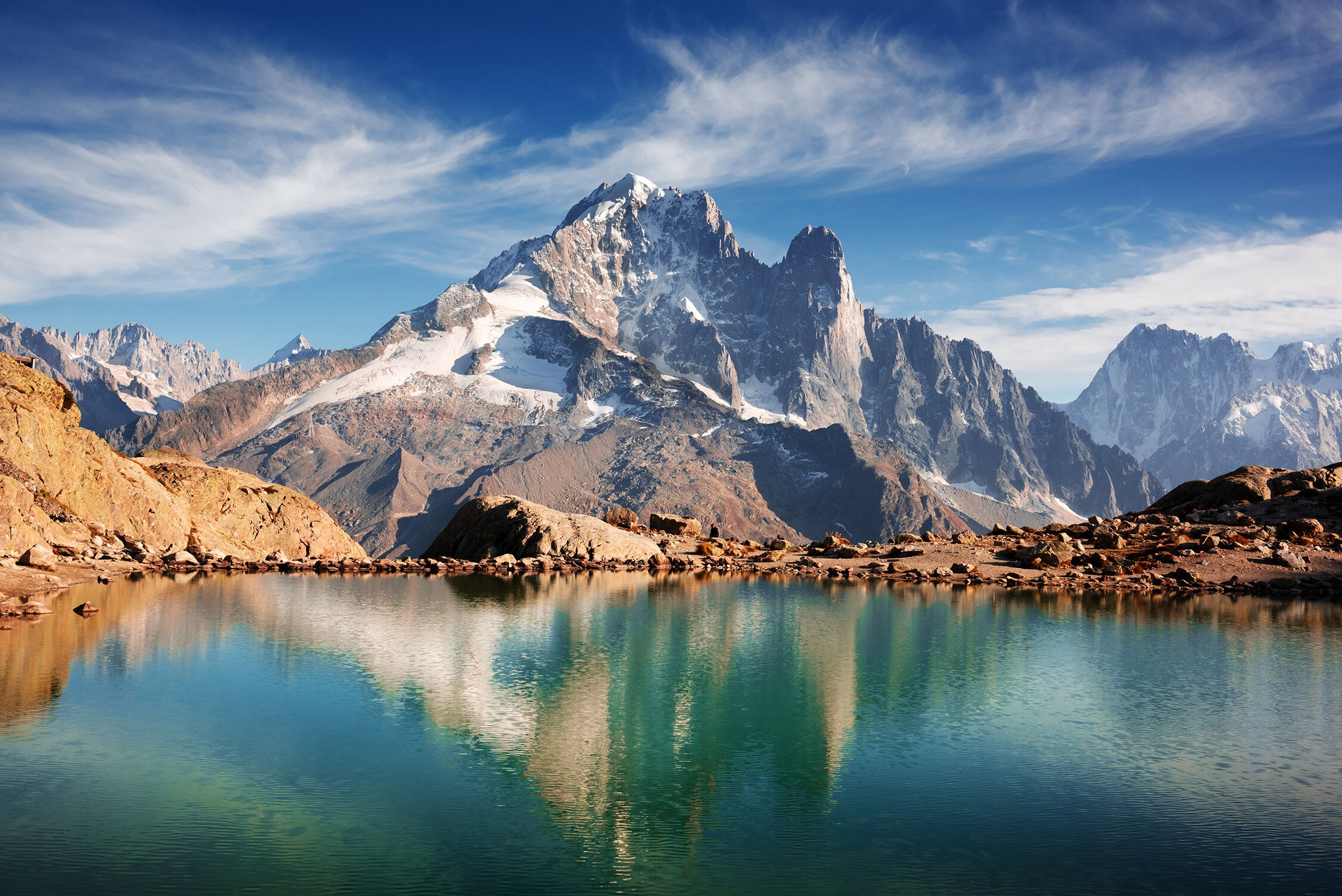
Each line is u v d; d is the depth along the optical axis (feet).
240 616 115.96
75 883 45.70
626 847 52.01
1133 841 53.72
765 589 159.12
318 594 139.64
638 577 176.14
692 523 247.29
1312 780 63.62
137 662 90.07
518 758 66.64
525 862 49.90
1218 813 57.88
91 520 167.22
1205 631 119.14
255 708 76.13
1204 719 77.30
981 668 95.96
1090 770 65.26
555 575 176.45
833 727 74.79
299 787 59.93
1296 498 213.46
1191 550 185.88
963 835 54.49
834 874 49.08
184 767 62.75
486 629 112.06
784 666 95.86
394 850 50.96
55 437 163.22
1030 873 49.57
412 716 75.36
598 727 74.18
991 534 237.66
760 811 57.82
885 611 133.39
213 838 51.93
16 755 63.62
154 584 144.15
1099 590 161.27
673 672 92.32
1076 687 88.33
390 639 104.22
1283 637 115.34
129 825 53.21
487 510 209.56
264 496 210.18
